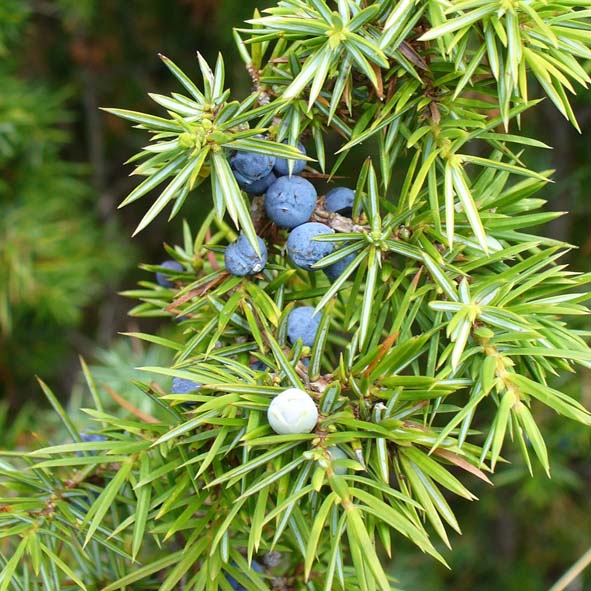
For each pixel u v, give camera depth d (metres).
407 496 0.22
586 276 0.23
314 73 0.23
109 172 0.73
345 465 0.22
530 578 0.60
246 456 0.22
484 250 0.23
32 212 0.48
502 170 0.24
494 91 0.24
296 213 0.23
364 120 0.24
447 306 0.23
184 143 0.23
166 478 0.25
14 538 0.28
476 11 0.23
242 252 0.24
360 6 0.24
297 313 0.24
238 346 0.24
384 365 0.23
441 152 0.24
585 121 0.48
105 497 0.24
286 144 0.24
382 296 0.24
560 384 0.42
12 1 0.46
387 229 0.23
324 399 0.23
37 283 0.48
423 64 0.24
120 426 0.25
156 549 0.31
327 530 0.26
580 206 0.50
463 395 0.50
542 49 0.24
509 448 0.50
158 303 0.27
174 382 0.25
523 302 0.24
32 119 0.47
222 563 0.24
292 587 0.26
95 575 0.26
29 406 0.44
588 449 0.46
